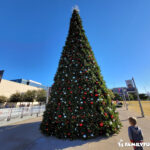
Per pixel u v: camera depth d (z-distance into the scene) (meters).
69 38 6.15
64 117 3.96
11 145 3.42
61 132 3.88
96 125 3.82
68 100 4.26
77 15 6.68
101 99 4.21
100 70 5.44
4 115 7.41
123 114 10.43
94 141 3.50
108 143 3.31
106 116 4.00
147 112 11.17
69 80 4.68
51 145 3.31
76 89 4.39
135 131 2.44
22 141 3.74
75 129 3.72
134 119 2.57
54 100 4.56
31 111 10.72
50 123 4.30
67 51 5.68
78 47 5.54
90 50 5.64
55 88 4.91
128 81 10.72
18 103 25.11
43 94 28.98
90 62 5.11
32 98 25.98
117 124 4.39
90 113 3.94
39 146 3.28
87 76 4.58
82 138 3.67
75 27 6.25
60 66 5.41
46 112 4.66
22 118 8.82
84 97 4.14
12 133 4.76
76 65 4.93
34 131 4.97
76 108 4.04
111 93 5.32
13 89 29.62
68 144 3.34
